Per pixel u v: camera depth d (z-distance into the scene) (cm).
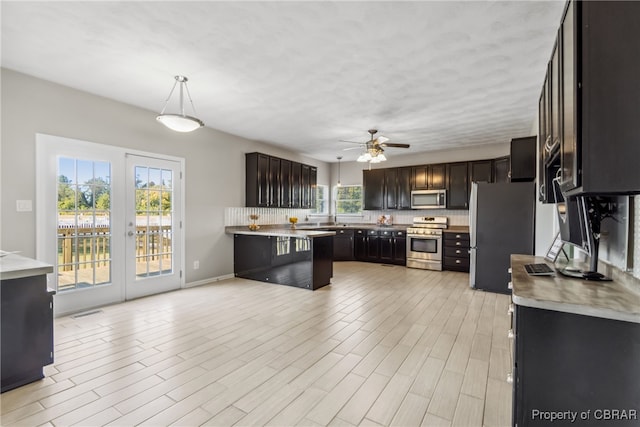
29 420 172
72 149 340
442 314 349
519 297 136
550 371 133
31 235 312
